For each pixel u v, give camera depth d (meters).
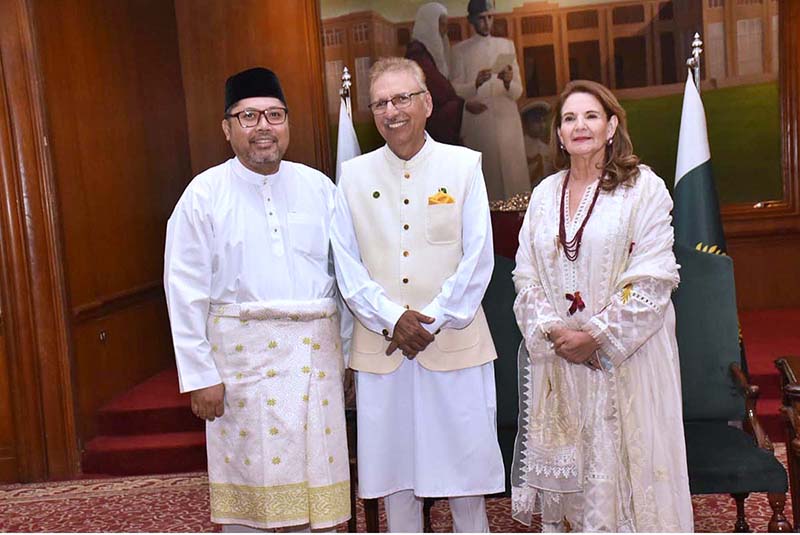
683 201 4.59
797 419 2.88
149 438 5.61
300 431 2.89
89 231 5.84
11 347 5.23
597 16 7.76
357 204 3.07
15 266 5.19
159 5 7.29
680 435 2.89
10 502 4.85
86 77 5.90
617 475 2.86
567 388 2.93
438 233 3.01
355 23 7.73
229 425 2.96
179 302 2.91
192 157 7.75
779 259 7.89
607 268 2.86
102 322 5.95
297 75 7.59
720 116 7.75
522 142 7.88
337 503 2.94
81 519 4.49
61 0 5.59
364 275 3.00
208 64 7.62
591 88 2.93
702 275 3.51
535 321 2.93
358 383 3.10
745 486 3.09
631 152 2.97
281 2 7.54
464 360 3.02
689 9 7.68
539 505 3.28
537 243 2.98
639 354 2.88
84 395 5.57
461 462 3.04
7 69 5.10
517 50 7.82
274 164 2.97
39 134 5.17
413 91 2.95
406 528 3.22
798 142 7.67
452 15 7.79
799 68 7.59
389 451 3.08
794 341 6.39
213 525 4.29
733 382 3.48
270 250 2.95
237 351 2.92
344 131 4.70
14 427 5.28
